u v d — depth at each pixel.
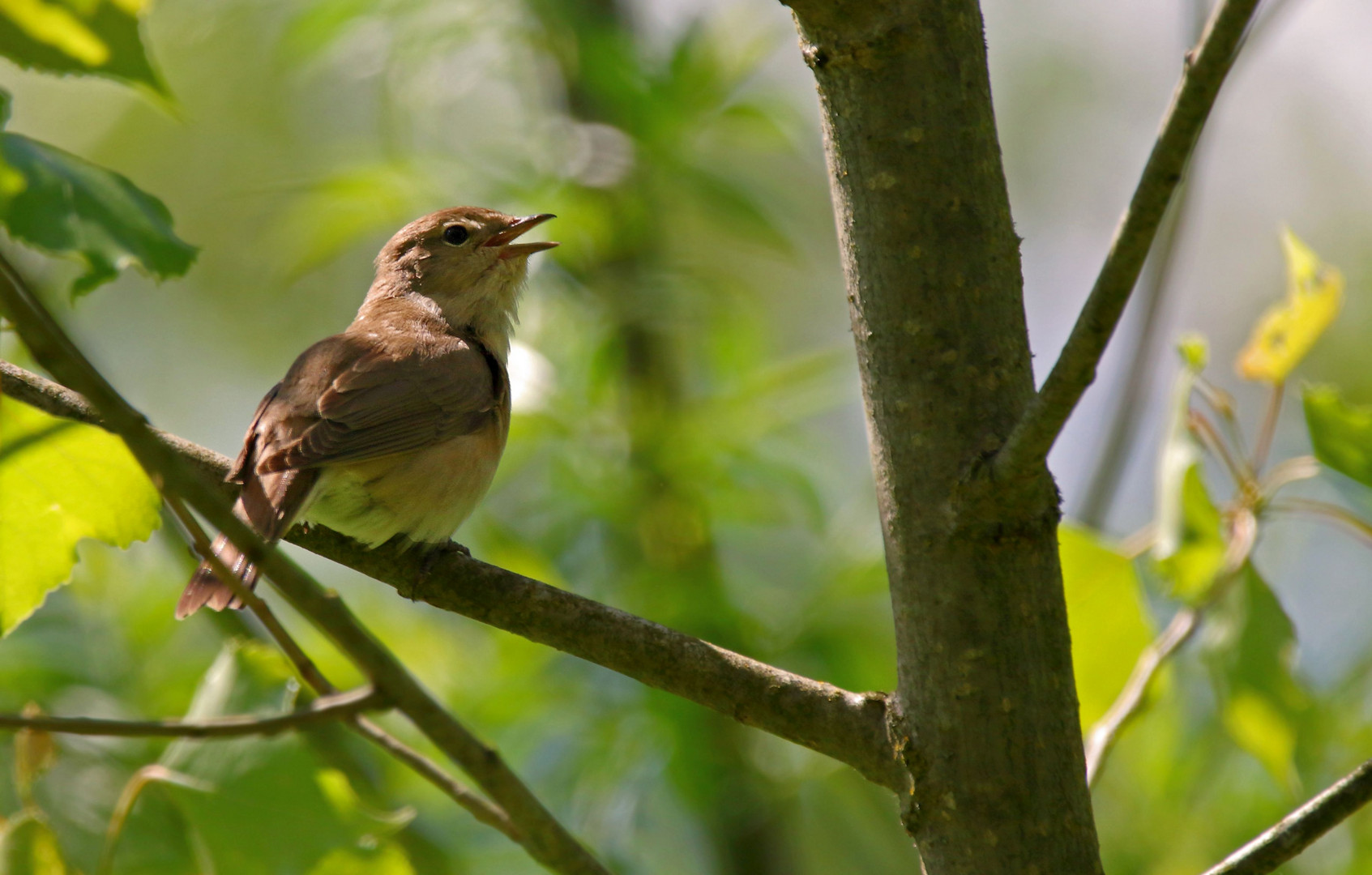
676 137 12.79
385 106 13.52
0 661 10.88
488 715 11.04
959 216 6.07
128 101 18.44
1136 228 4.76
